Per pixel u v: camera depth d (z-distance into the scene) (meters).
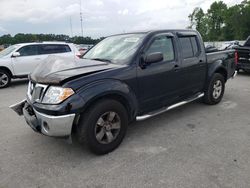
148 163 3.36
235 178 2.97
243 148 3.71
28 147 3.91
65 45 10.64
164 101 4.51
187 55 4.87
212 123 4.75
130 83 3.80
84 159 3.52
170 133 4.33
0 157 3.61
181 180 2.96
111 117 3.60
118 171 3.20
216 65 5.58
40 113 3.30
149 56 3.84
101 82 3.44
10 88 9.09
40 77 3.47
